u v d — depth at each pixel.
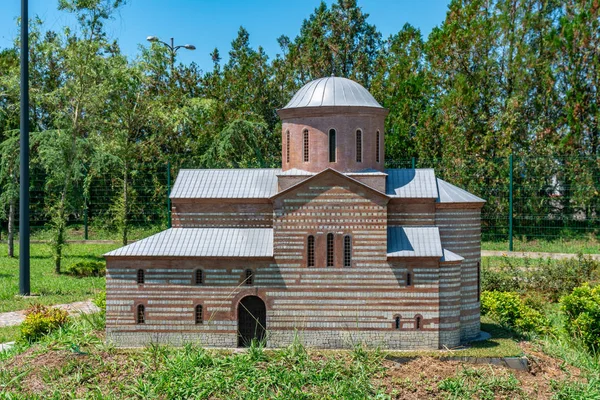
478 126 62.47
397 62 70.06
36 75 65.44
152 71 66.88
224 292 27.12
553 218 58.09
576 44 59.56
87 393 22.50
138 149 64.56
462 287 28.94
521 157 58.97
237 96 72.88
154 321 27.20
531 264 47.03
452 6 66.81
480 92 63.56
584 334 29.47
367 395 22.45
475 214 29.47
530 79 61.50
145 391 22.50
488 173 59.53
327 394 22.45
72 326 29.95
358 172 28.55
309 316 27.08
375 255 26.88
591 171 57.69
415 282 26.84
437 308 26.77
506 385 23.89
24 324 29.27
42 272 48.03
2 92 52.28
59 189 61.12
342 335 27.02
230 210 29.34
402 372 24.44
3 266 50.47
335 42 74.56
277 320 27.12
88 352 25.70
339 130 28.52
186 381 23.00
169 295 27.14
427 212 28.48
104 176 64.25
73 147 48.62
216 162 62.00
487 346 27.45
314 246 27.00
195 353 25.36
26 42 39.56
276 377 23.33
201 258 27.05
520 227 58.50
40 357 25.44
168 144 70.69
